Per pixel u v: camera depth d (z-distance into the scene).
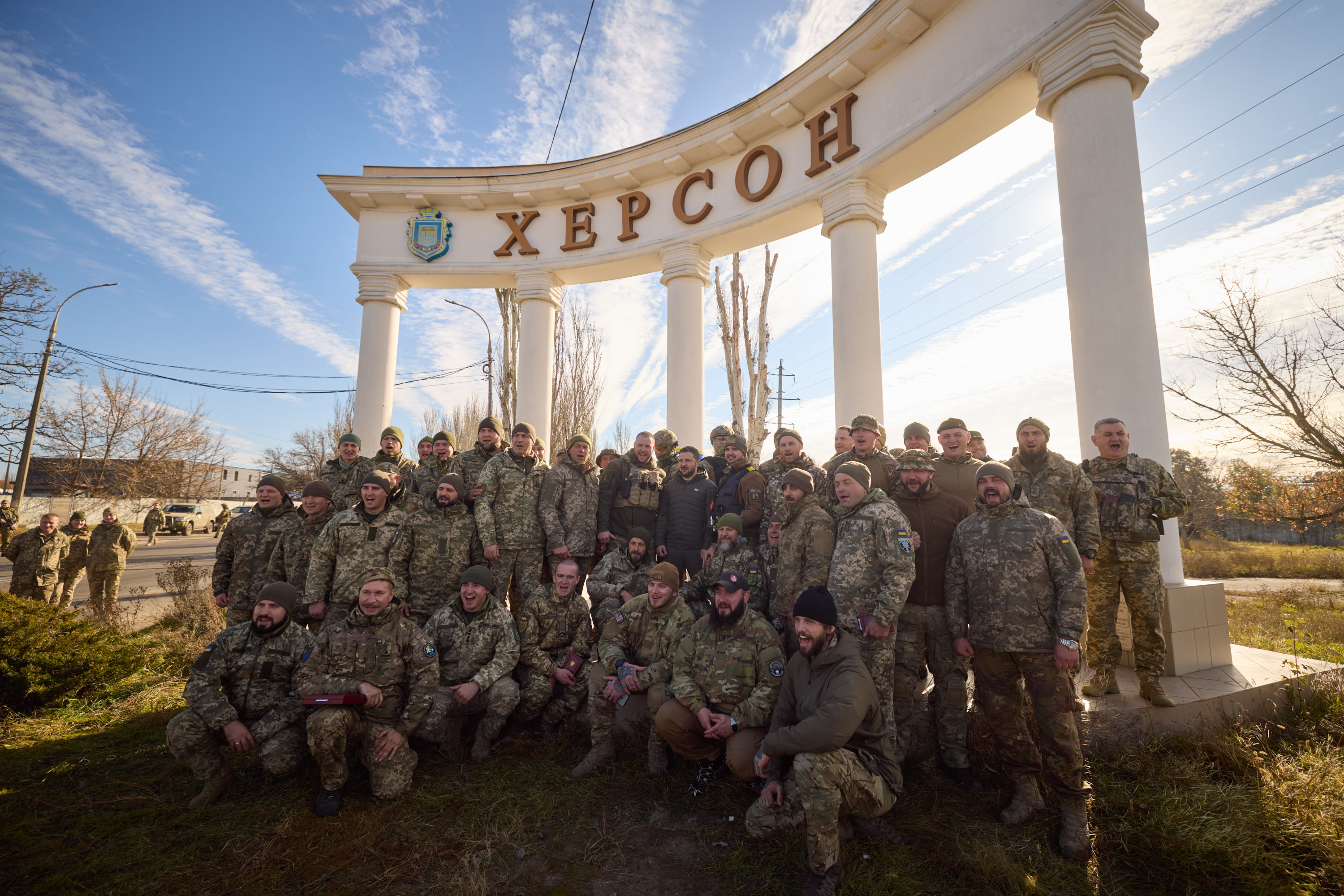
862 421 4.76
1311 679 4.77
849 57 7.53
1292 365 12.86
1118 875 2.93
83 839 3.29
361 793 3.77
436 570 5.13
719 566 4.80
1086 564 4.10
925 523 4.01
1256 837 3.02
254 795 3.77
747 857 3.10
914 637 3.90
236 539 5.59
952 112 6.59
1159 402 5.07
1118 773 3.73
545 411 10.21
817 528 4.08
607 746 4.16
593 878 2.97
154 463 30.55
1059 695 3.22
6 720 5.02
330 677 3.79
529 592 5.52
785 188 8.45
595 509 5.93
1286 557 21.23
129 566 17.62
